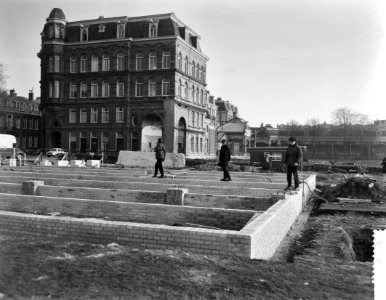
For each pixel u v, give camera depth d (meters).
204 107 60.28
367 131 69.75
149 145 50.56
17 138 67.75
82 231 8.10
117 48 50.12
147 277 5.77
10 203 12.44
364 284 6.09
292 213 12.75
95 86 51.47
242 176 22.42
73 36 51.97
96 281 5.54
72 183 17.02
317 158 74.62
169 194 13.23
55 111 52.19
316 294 5.57
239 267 6.50
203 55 58.56
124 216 11.16
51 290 5.20
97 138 51.50
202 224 10.40
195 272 6.13
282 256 9.00
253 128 98.81
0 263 6.13
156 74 49.00
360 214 14.16
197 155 57.78
